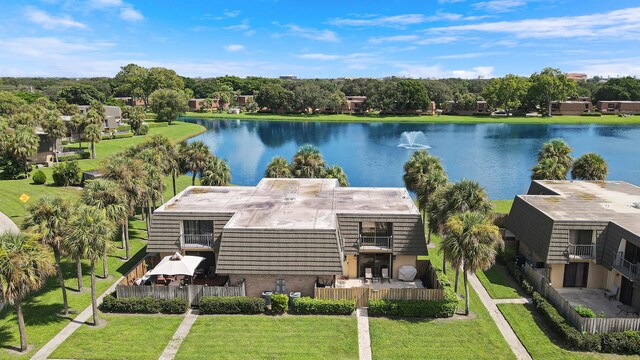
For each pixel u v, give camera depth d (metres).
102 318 27.66
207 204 35.47
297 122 166.88
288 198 36.59
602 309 29.11
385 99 177.88
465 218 27.20
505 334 25.86
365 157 96.44
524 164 88.25
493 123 160.25
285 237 29.53
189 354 23.48
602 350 24.05
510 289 31.97
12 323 26.84
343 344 24.53
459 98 185.38
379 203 35.75
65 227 26.91
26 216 28.08
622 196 38.28
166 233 33.12
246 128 148.50
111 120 115.25
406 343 24.70
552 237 31.56
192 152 50.12
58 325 26.64
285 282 29.95
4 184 57.56
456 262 27.09
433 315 27.73
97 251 26.34
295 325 26.66
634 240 28.23
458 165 87.12
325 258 29.31
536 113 184.88
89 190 33.53
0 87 197.00
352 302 28.02
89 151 83.94
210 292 28.89
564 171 47.88
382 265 33.59
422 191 39.03
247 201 36.44
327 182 43.31
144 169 41.62
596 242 31.36
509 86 171.62
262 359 23.03
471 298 30.58
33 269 22.91
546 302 28.38
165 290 28.81
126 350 23.89
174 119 149.62
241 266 29.47
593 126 151.25
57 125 72.50
